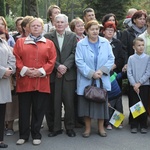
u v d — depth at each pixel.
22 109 4.83
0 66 4.51
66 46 5.13
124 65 5.72
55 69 5.07
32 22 4.77
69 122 5.21
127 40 5.88
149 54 5.46
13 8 34.62
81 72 5.00
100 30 5.84
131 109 5.25
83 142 4.92
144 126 5.38
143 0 17.12
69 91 5.14
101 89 4.95
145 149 4.64
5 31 5.11
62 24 5.10
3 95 4.56
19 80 4.77
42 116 4.89
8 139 5.08
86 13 6.28
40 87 4.74
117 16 14.55
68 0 29.27
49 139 5.05
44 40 4.82
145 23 5.87
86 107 5.06
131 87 5.40
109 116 5.55
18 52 4.77
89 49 5.07
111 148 4.68
